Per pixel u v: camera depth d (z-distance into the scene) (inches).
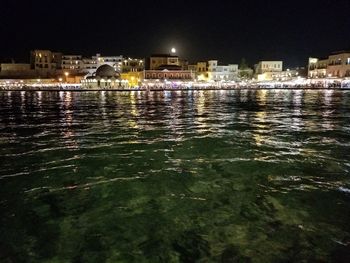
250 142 694.5
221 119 1111.6
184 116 1209.4
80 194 397.4
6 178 461.1
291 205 354.9
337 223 312.8
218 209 347.3
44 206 363.3
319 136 764.0
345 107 1549.0
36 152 621.0
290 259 257.1
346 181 431.5
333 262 253.0
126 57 5152.6
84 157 576.1
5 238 295.3
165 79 3890.3
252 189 404.2
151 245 279.9
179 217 329.7
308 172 471.2
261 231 299.3
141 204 364.2
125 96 2684.5
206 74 4977.9
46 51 4761.3
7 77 4284.0
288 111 1382.9
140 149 634.8
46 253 270.8
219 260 257.8
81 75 4549.7
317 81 4040.4
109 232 302.7
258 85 4146.2
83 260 260.7
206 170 486.0
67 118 1188.5
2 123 1059.3
